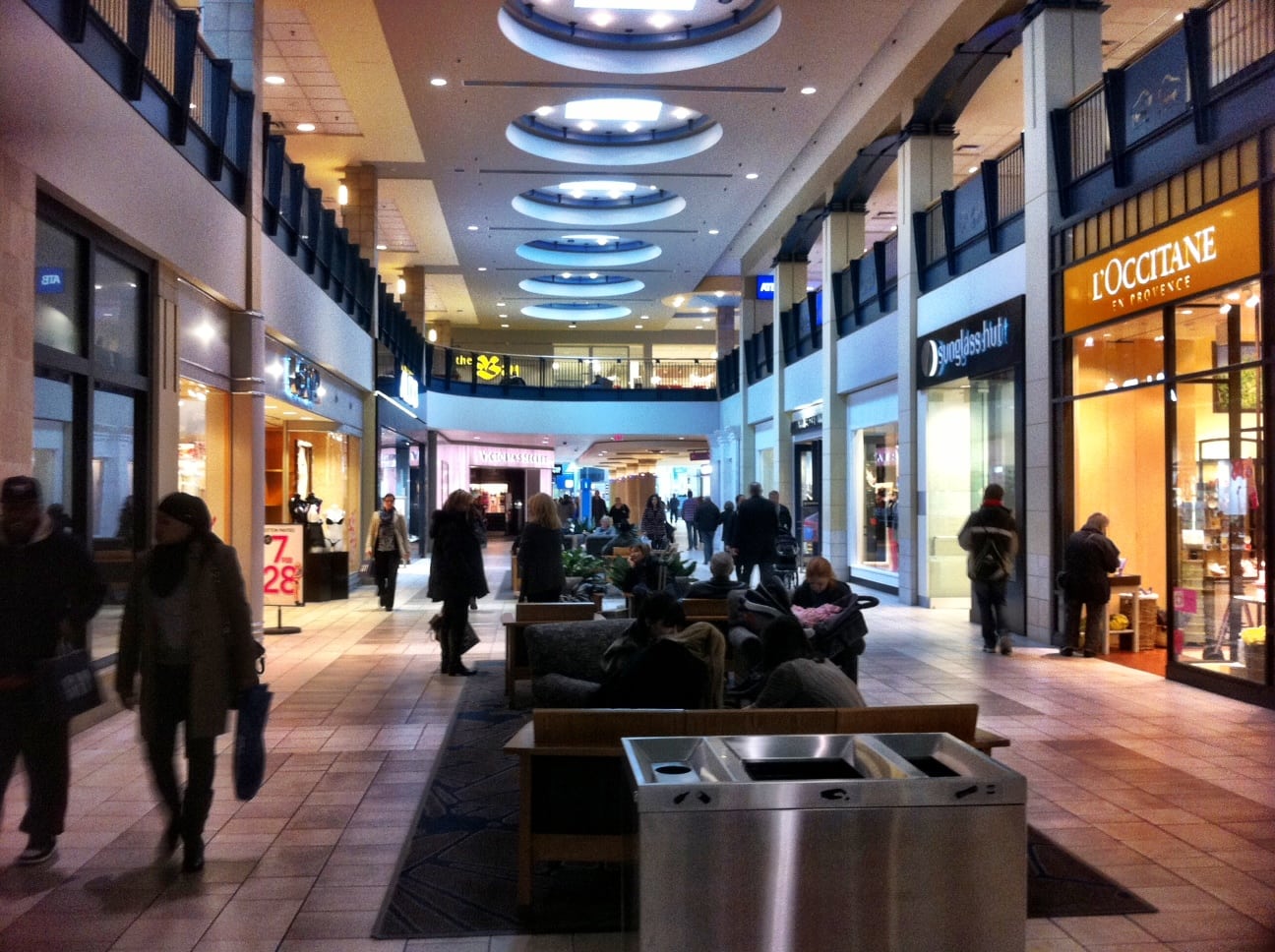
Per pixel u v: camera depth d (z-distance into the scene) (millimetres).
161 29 8414
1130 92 9398
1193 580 8430
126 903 3979
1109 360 9953
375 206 19641
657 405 31641
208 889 4121
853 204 19594
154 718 4297
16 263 5855
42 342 6598
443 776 5750
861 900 2420
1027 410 11281
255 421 11141
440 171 19766
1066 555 9969
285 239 13219
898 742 2969
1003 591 10195
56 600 4219
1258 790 5434
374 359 19953
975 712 3633
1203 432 8352
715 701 5227
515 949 3586
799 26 13367
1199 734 6684
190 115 9133
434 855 4492
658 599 5215
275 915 3867
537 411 30781
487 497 41906
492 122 16969
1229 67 8078
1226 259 7887
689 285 30688
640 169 19484
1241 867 4316
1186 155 8555
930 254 14688
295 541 11672
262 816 5055
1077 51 10836
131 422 8297
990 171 12312
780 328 23625
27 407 6004
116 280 7875
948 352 13562
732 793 2393
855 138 16328
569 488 47750
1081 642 10383
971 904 2453
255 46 11383
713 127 17938
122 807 5199
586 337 40375
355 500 19406
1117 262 9477
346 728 6980
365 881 4211
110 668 7527
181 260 8836
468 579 8992
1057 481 10766
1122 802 5227
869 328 17312
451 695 8117
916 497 14922
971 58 13227
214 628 4254
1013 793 2469
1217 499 8125
